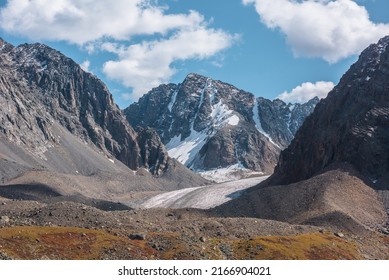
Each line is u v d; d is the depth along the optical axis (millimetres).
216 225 139000
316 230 152625
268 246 114688
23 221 114062
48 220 117375
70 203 128250
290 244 121375
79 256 91000
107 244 98188
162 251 102125
